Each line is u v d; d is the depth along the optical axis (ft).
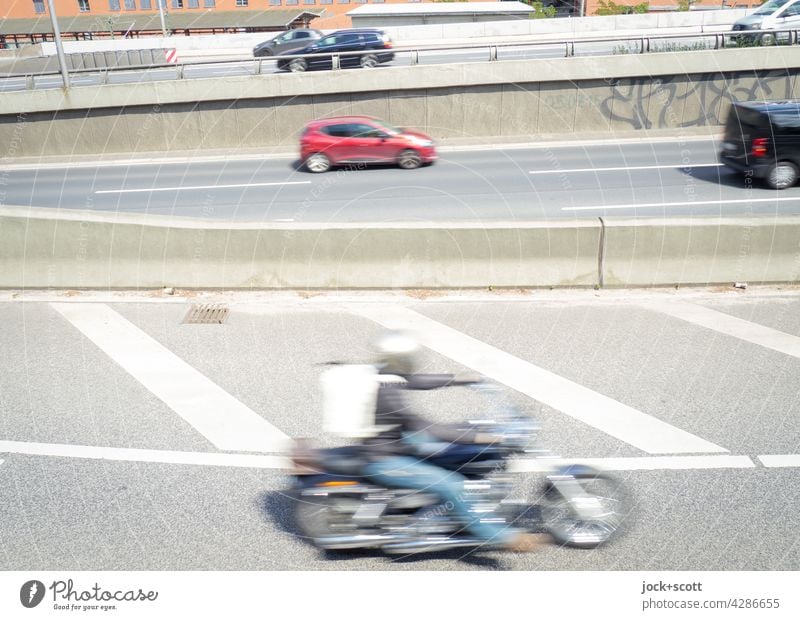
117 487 15.21
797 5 70.44
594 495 13.66
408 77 66.85
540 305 25.68
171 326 24.41
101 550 13.32
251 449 16.58
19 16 146.72
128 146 69.67
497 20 104.99
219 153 66.85
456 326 23.93
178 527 13.93
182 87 67.77
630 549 13.20
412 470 12.42
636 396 18.84
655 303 25.53
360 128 53.72
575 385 19.51
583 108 67.46
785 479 15.08
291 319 24.89
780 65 65.36
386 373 12.78
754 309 24.72
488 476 13.34
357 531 12.74
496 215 40.14
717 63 65.46
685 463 15.71
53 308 26.25
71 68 98.53
